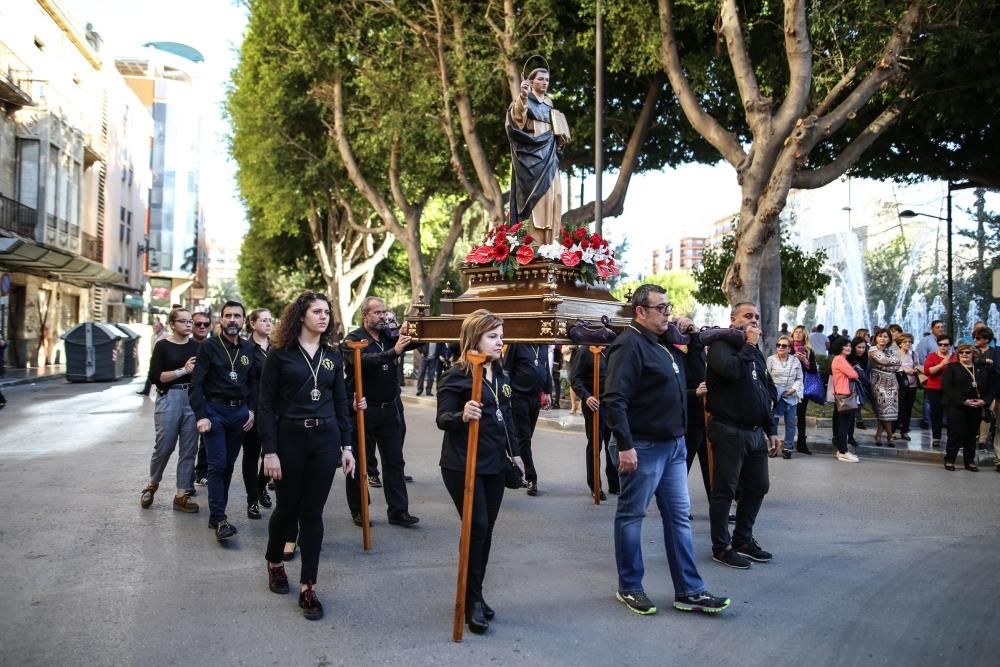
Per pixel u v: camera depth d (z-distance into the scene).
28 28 26.53
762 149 12.39
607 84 18.45
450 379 4.61
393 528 6.78
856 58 13.02
